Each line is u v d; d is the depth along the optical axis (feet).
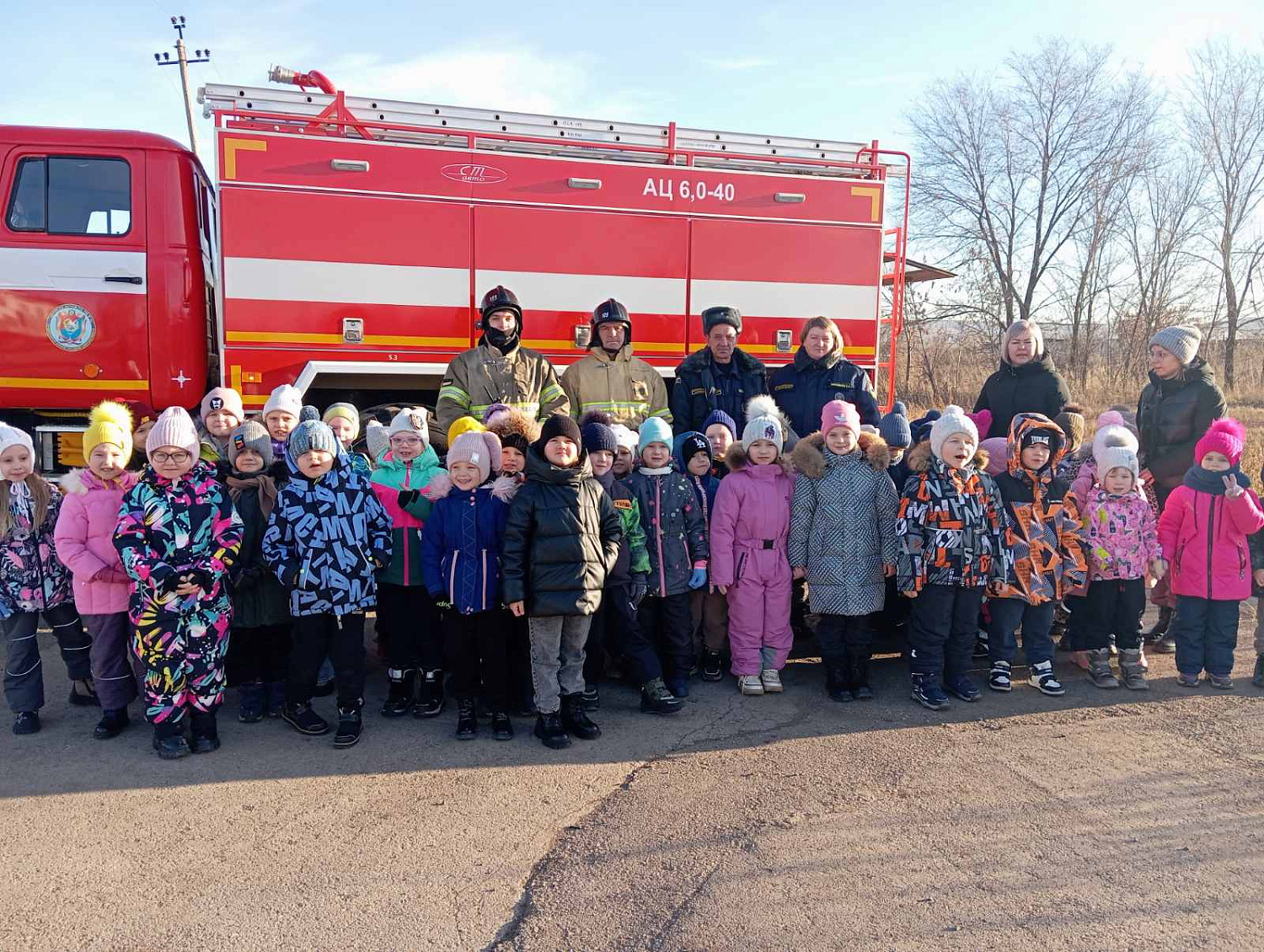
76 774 12.44
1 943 8.60
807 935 8.71
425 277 20.49
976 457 15.31
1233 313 69.67
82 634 14.74
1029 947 8.52
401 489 14.93
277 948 8.55
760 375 19.57
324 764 12.86
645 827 10.94
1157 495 19.02
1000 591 15.48
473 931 8.84
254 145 19.26
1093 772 12.56
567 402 19.10
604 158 22.06
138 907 9.22
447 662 15.21
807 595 15.83
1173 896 9.41
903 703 15.49
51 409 20.08
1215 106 69.46
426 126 20.54
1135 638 15.97
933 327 77.92
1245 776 12.42
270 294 19.45
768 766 12.80
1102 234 72.23
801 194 23.36
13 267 19.40
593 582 13.26
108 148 19.79
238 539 13.24
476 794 11.88
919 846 10.45
